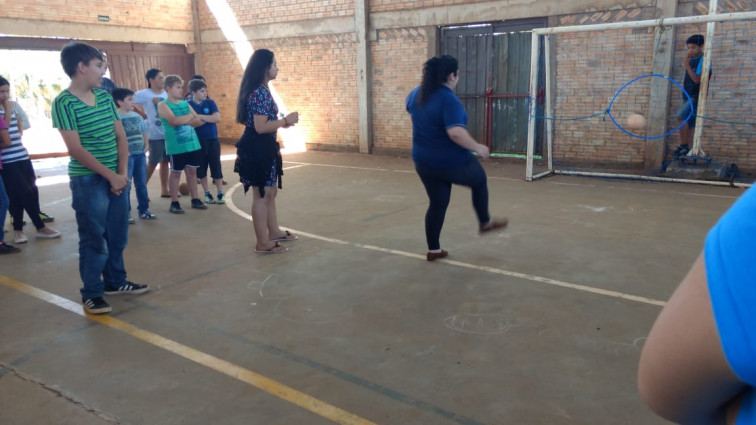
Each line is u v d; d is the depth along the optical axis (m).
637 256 4.53
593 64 8.74
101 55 3.43
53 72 11.91
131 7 12.38
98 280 3.67
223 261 4.69
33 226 6.02
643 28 8.18
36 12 10.91
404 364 2.92
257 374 2.86
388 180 8.38
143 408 2.58
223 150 12.66
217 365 2.96
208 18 13.30
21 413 2.56
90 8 11.70
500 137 10.09
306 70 12.11
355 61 11.28
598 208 6.24
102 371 2.92
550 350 3.02
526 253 4.68
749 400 0.55
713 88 7.86
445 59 3.85
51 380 2.84
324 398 2.62
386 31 10.79
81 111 3.33
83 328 3.45
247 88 4.43
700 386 0.56
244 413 2.52
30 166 5.39
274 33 12.34
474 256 4.63
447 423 2.41
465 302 3.69
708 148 8.10
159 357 3.06
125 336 3.33
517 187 7.62
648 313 3.44
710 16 6.50
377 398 2.61
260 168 4.58
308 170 9.50
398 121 11.07
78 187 3.46
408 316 3.50
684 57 8.02
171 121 6.11
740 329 0.48
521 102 9.67
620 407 2.48
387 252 4.80
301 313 3.60
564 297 3.72
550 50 9.05
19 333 3.40
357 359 2.99
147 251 5.03
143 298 3.91
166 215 6.40
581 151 9.17
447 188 4.31
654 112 8.30
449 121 3.75
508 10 9.31
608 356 2.94
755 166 7.77
